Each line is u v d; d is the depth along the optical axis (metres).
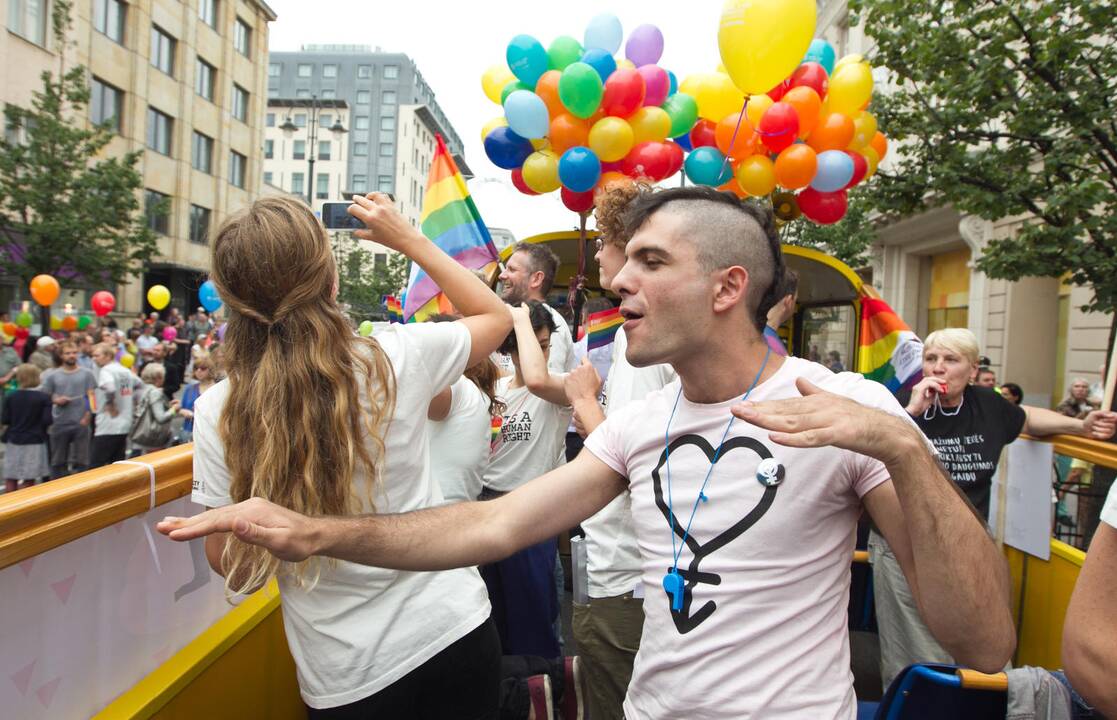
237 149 37.34
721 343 1.46
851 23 7.75
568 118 4.29
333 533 1.33
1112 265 6.38
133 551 1.81
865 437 1.16
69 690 1.58
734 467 1.42
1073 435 2.93
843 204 4.71
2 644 1.40
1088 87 6.45
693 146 4.82
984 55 6.98
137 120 29.67
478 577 1.98
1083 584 1.33
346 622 1.73
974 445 3.23
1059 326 13.16
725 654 1.36
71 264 20.56
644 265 1.45
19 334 14.84
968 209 7.41
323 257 1.66
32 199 19.06
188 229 33.47
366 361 1.67
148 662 1.86
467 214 4.88
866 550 3.66
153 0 30.38
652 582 1.49
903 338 4.89
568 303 5.70
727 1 3.84
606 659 2.67
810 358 6.40
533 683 2.94
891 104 7.92
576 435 4.96
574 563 2.77
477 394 2.94
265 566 1.61
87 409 9.50
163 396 8.59
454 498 2.85
